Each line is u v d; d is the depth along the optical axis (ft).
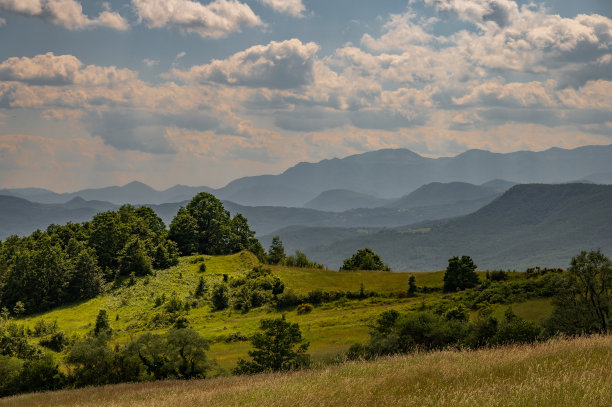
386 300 274.57
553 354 49.19
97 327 255.09
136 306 303.68
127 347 129.90
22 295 323.98
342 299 286.25
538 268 278.05
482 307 209.87
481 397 35.45
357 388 44.47
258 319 261.24
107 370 127.75
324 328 215.10
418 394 39.75
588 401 32.55
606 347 50.60
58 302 327.67
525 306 197.47
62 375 132.46
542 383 37.52
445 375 45.14
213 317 274.98
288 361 112.16
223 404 46.70
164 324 266.98
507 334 96.89
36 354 189.78
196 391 66.95
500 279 275.59
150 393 78.28
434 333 116.26
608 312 108.78
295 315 265.75
